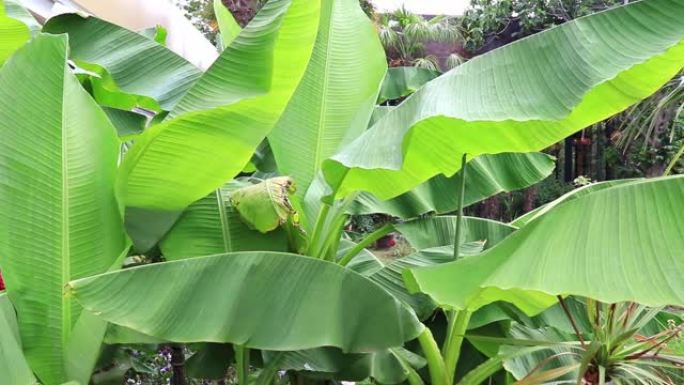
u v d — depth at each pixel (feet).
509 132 6.17
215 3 10.52
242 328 5.83
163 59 9.46
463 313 7.52
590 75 5.10
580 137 47.01
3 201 6.14
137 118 10.91
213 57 22.97
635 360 6.30
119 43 9.53
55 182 6.46
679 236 4.73
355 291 6.49
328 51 8.86
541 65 5.38
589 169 45.65
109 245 6.93
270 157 9.68
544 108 5.11
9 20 8.76
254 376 9.59
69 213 6.55
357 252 9.26
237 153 6.81
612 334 6.37
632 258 4.75
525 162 9.96
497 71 5.57
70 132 6.56
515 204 44.19
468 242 9.48
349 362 7.88
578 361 7.40
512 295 6.59
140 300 5.59
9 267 6.27
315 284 6.31
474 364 9.21
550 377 6.42
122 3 16.12
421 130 6.31
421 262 8.98
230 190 8.52
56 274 6.50
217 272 6.01
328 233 8.30
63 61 6.44
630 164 36.42
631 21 5.24
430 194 9.58
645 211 4.97
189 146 6.66
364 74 9.04
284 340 5.88
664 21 5.14
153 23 17.61
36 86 6.33
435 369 7.47
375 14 51.03
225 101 6.23
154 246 7.55
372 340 6.29
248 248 7.77
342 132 8.71
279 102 6.49
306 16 6.20
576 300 8.61
